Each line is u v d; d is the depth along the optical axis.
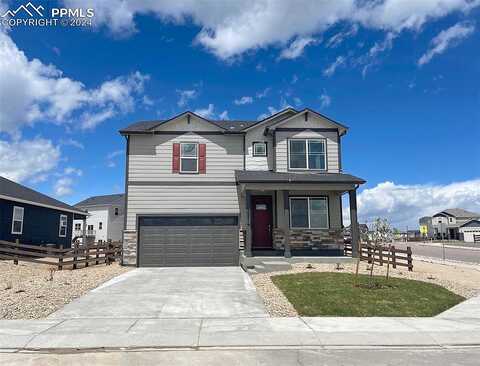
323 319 8.52
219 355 6.23
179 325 8.00
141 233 18.56
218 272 15.96
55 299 10.23
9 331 7.50
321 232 18.41
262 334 7.36
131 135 19.27
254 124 19.56
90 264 18.66
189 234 18.67
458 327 7.96
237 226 18.84
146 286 12.47
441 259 25.34
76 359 6.04
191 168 19.22
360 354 6.35
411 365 5.84
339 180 17.12
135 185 18.89
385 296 10.51
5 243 17.25
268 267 15.03
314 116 19.36
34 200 23.66
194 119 19.52
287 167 18.91
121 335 7.26
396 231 20.66
